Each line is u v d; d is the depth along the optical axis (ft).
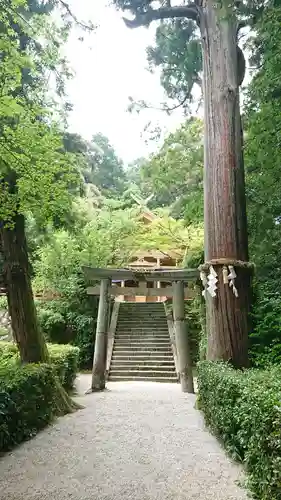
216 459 13.00
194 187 35.63
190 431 17.17
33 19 17.89
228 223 21.12
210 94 23.09
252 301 21.45
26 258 20.31
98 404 23.93
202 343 34.30
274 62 19.15
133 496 9.93
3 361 22.34
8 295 20.06
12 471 11.78
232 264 20.59
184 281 32.01
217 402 14.89
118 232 45.80
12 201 17.15
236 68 23.41
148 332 43.50
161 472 11.78
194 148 35.09
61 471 11.85
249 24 23.75
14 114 16.71
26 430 15.58
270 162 22.67
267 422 8.51
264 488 8.81
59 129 20.31
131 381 35.83
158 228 46.70
